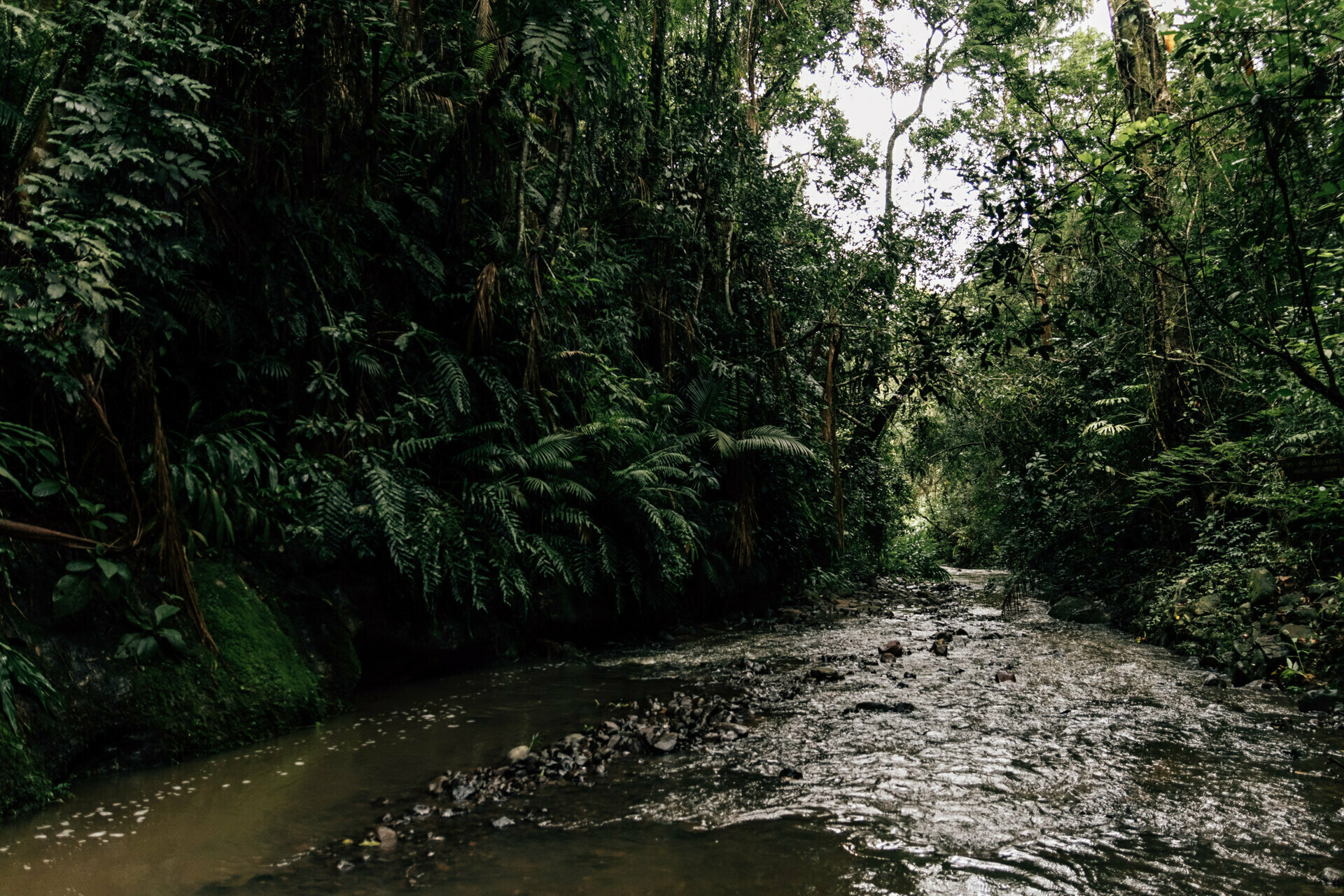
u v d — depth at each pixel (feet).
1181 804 10.34
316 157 18.63
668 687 18.76
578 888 8.28
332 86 18.99
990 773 11.82
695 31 37.63
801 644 25.32
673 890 8.19
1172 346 28.25
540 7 20.38
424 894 8.17
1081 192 20.40
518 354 23.80
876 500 46.96
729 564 32.27
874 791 11.15
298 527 16.62
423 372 22.00
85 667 11.86
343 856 9.20
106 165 13.16
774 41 44.32
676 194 32.45
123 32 14.10
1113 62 34.12
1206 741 13.24
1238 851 8.83
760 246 36.78
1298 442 20.89
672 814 10.43
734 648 24.75
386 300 21.84
